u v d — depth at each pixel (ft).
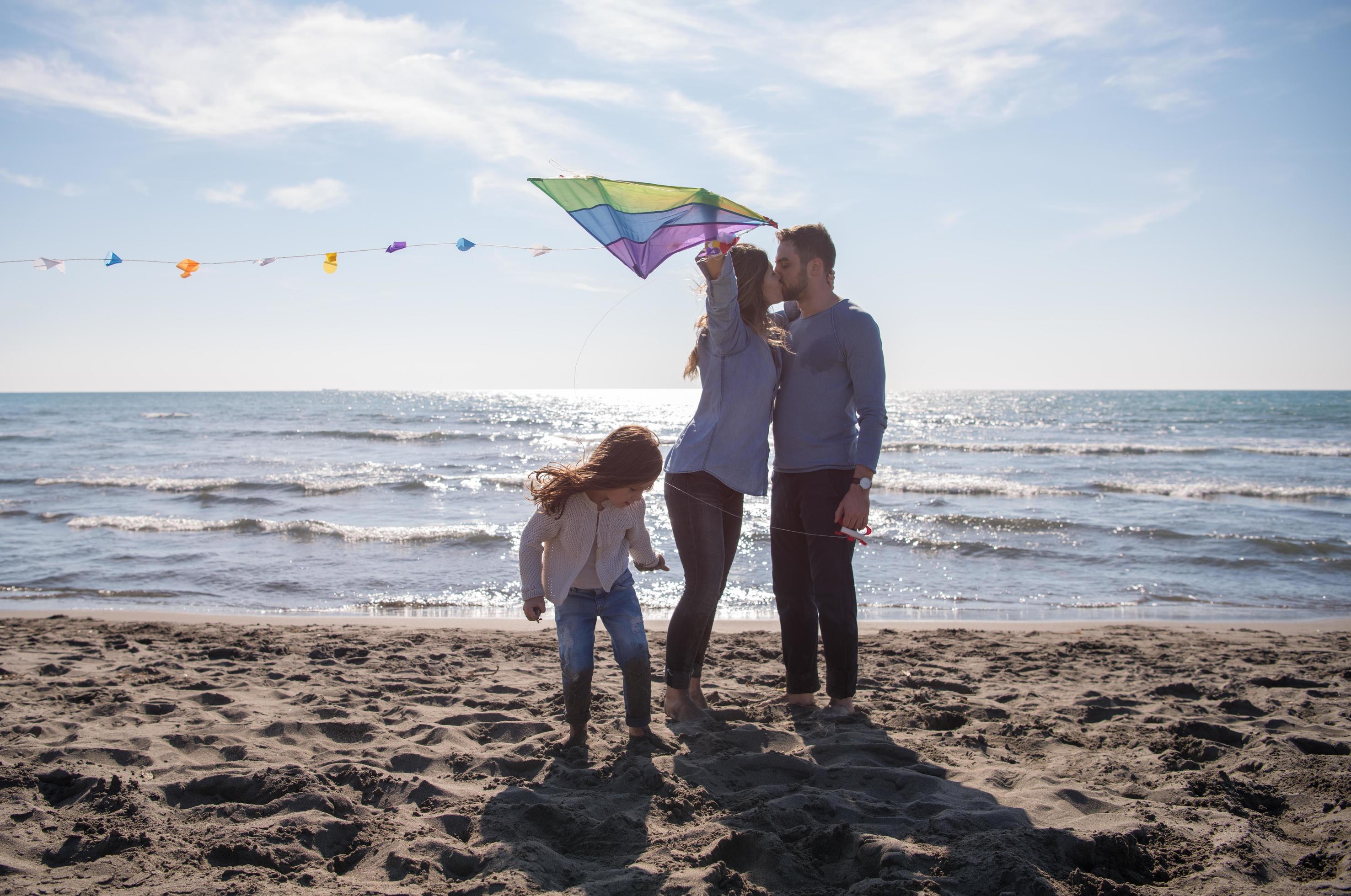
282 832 7.83
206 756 10.50
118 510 50.34
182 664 16.37
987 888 6.91
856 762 10.27
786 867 7.38
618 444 9.98
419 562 34.42
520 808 8.55
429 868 7.31
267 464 85.56
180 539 39.47
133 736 11.09
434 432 141.79
